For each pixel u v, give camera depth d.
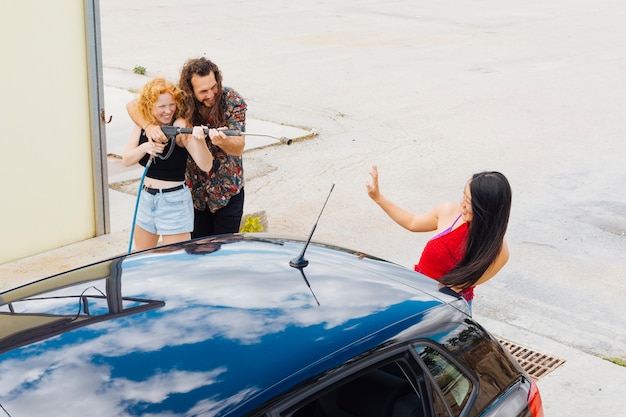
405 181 10.69
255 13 29.83
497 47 23.23
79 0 7.36
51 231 7.68
